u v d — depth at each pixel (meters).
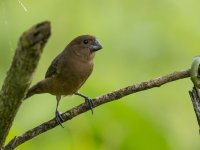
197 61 6.74
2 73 11.84
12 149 6.66
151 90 12.41
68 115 7.28
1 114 5.75
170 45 12.62
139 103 10.63
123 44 12.58
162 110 12.51
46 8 12.92
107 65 12.41
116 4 13.01
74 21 12.92
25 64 5.26
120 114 9.94
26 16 12.72
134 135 9.83
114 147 9.84
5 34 12.38
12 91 5.52
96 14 12.92
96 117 9.91
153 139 9.86
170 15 13.05
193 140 12.66
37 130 6.96
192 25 12.98
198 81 6.71
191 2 13.22
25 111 10.63
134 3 13.06
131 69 12.37
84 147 9.90
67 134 9.96
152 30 12.66
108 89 10.89
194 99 6.80
